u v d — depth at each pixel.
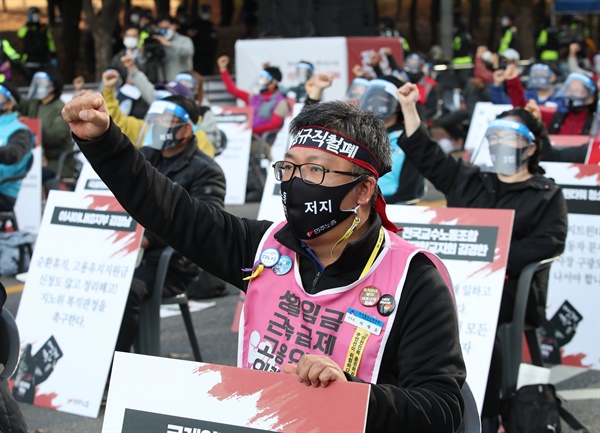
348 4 16.53
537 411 4.36
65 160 9.95
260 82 12.21
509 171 4.84
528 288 4.69
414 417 2.08
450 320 2.29
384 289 2.32
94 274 5.25
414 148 5.04
